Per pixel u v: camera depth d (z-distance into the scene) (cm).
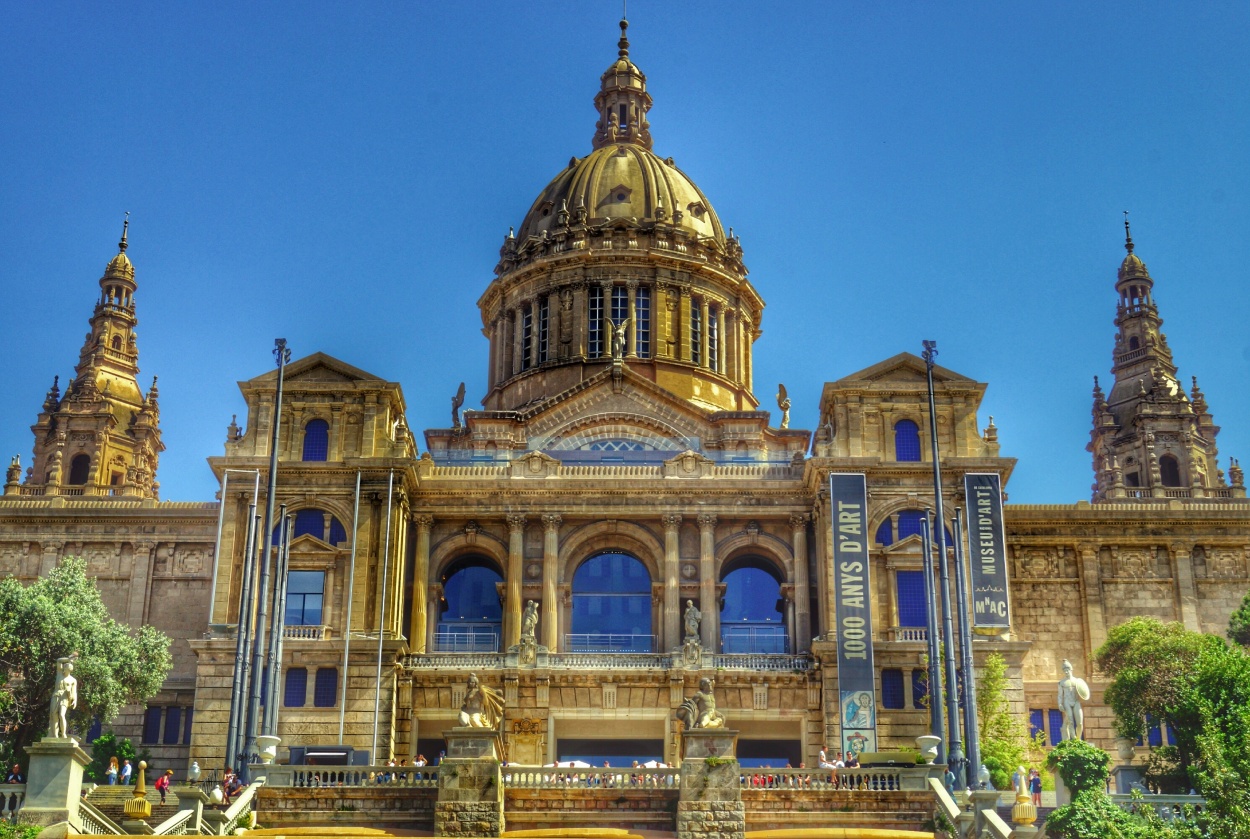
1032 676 9462
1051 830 5491
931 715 8006
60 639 7794
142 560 9794
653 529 9419
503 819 6341
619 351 10588
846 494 8800
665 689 8694
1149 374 11825
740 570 9531
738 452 10312
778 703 8669
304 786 6556
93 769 8431
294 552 8900
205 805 6103
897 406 9275
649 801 6475
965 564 8838
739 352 11625
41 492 11131
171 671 9531
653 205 11731
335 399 9325
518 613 9138
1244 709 6262
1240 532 9712
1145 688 7931
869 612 8531
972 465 9031
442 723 8744
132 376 12006
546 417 10425
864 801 6500
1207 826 5478
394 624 8850
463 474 9494
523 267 11456
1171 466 11500
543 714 8644
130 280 12288
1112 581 9644
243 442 9212
